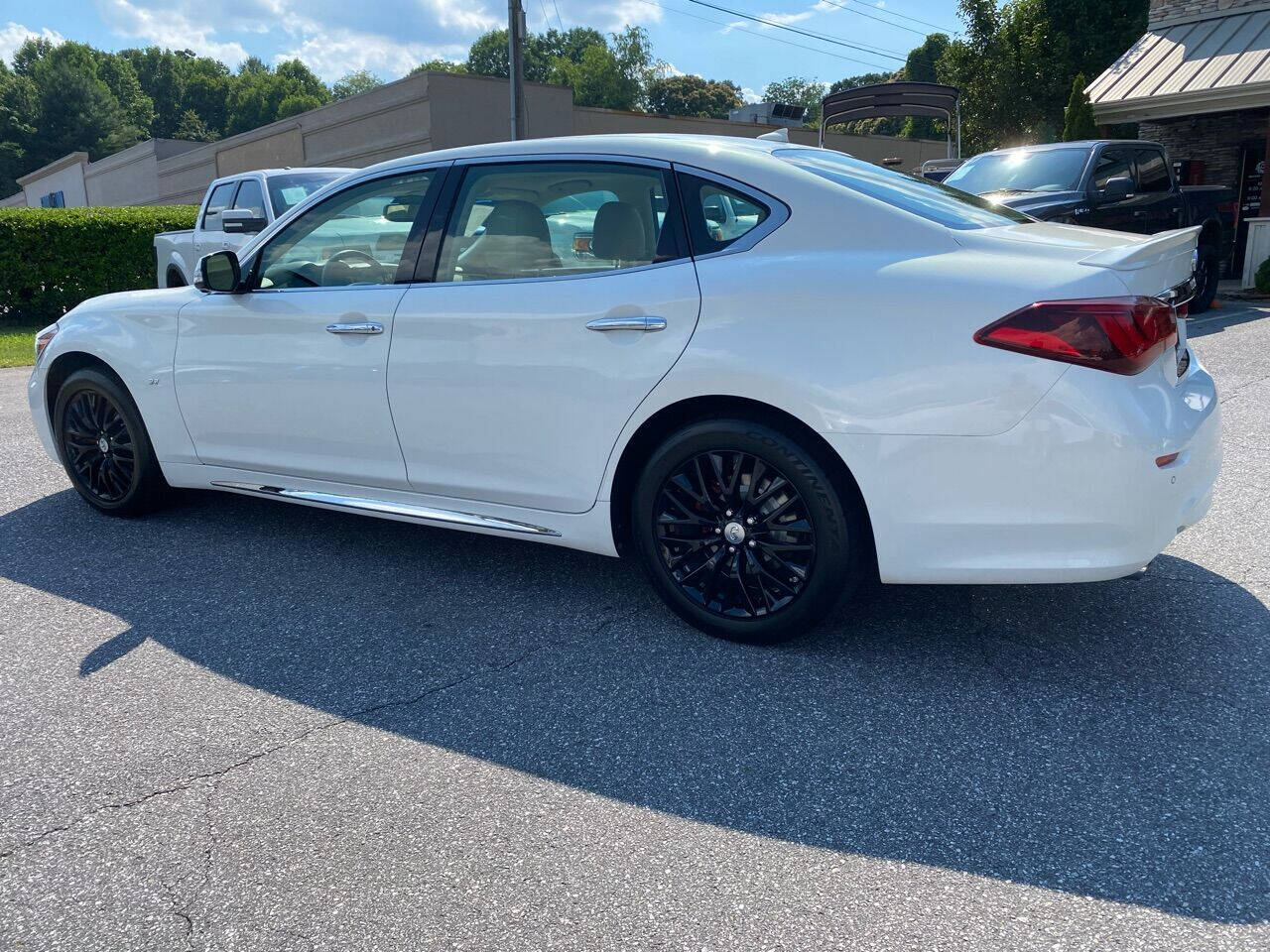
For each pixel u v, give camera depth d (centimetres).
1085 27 2559
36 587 385
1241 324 1018
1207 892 202
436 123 2500
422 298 356
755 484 307
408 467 370
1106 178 959
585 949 190
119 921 200
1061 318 263
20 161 9162
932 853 217
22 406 774
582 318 321
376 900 205
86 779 251
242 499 504
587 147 340
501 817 234
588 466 329
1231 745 257
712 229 313
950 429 273
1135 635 323
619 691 295
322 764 258
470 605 362
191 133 12825
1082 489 265
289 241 401
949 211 316
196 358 418
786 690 293
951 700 284
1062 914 197
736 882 209
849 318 283
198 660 320
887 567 290
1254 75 1380
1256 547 398
